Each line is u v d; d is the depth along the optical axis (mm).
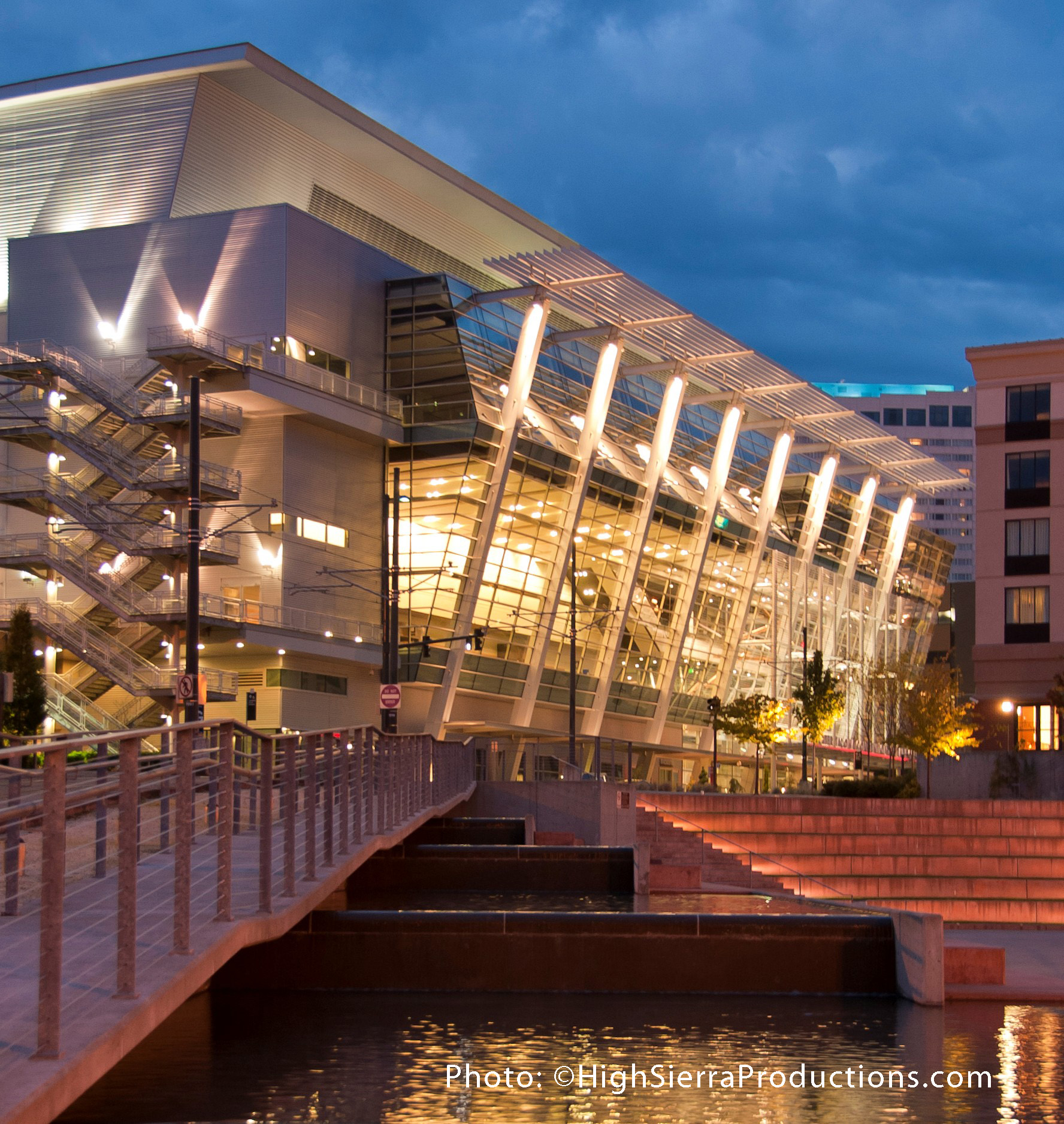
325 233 57719
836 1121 12836
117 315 57562
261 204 63031
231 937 10797
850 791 52094
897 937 19969
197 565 30094
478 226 73000
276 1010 17578
